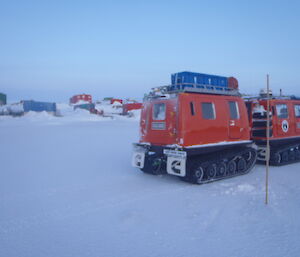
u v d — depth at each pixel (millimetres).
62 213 5246
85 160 10516
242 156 8641
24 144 14859
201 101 7387
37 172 8531
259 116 9953
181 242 4090
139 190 6695
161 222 4797
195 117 7191
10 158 10859
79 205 5660
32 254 3801
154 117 7887
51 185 7129
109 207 5539
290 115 10211
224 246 3957
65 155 11578
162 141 7547
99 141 16234
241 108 8375
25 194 6387
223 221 4816
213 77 8086
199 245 3992
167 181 7590
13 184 7203
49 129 24797
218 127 7680
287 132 10023
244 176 8156
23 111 48625
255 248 3889
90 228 4594
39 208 5508
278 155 9664
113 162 10156
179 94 7047
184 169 6742
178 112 7020
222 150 8008
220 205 5605
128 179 7770
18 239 4238
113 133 21094
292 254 3723
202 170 7266
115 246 3994
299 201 5770
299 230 4426
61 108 76000
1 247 3998
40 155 11547
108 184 7234
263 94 9836
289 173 8523
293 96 11062
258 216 5008
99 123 34281
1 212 5309
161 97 7707
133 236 4293
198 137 7238
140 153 8078
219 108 7754
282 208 5375
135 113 48875
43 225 4730
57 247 3984
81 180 7629
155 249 3895
